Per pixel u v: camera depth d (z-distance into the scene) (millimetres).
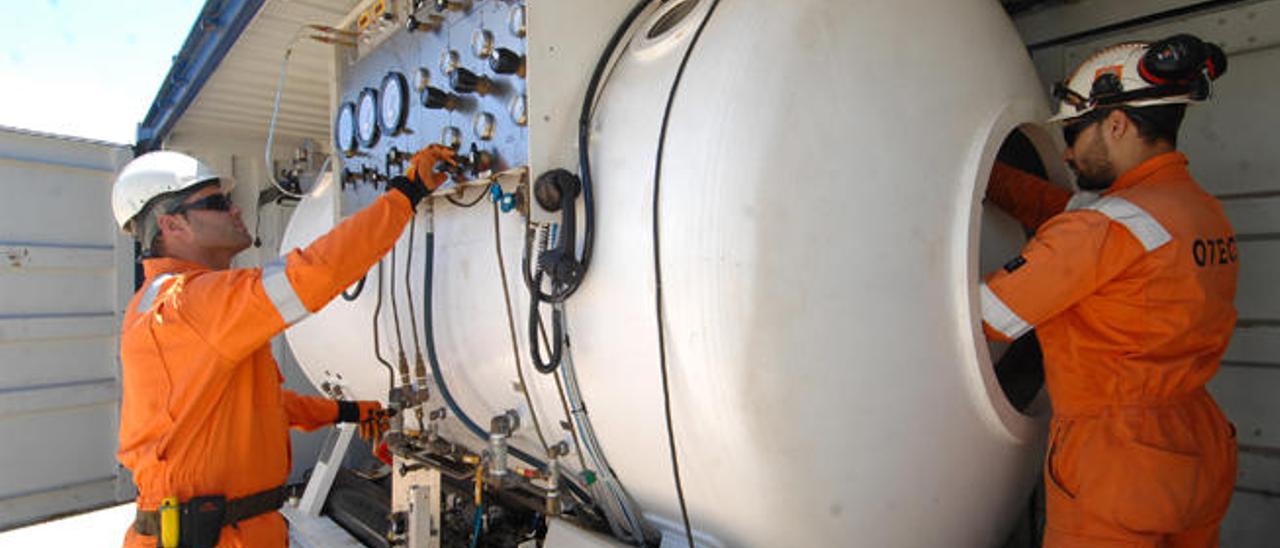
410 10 2068
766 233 1164
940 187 1315
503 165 1595
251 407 1506
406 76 2072
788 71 1227
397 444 2191
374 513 3125
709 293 1185
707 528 1395
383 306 2199
